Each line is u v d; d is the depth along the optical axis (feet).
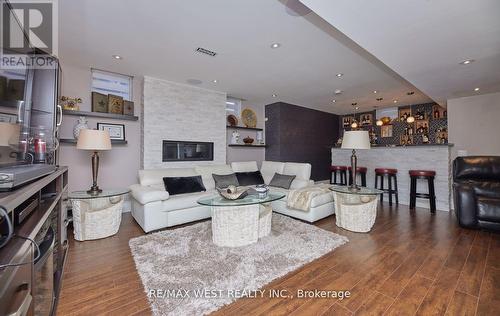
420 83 12.40
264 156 21.26
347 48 9.49
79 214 8.89
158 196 9.88
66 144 11.58
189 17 7.24
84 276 6.37
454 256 7.67
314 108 23.03
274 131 20.49
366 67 11.57
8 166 4.60
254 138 20.51
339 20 6.30
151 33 8.24
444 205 14.05
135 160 13.57
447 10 5.82
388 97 18.26
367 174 17.49
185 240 8.82
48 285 4.56
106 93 12.71
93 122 12.18
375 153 17.07
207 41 8.85
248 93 16.87
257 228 8.71
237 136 18.75
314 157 23.44
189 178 12.50
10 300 2.11
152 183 11.82
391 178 16.24
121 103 12.71
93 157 10.16
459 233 9.89
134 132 13.53
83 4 6.51
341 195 10.89
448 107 16.63
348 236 9.48
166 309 5.02
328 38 8.64
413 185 14.25
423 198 14.73
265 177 15.84
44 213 4.10
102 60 10.70
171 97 13.93
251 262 7.12
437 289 5.82
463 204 10.40
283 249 8.06
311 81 13.91
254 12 7.00
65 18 7.20
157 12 6.97
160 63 11.08
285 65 11.29
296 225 10.68
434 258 7.52
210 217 11.69
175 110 14.12
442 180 14.14
